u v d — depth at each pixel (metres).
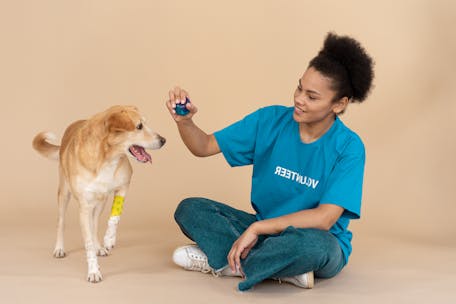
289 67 5.08
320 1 5.03
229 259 2.85
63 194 3.49
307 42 5.05
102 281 3.04
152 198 4.85
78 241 3.88
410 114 4.82
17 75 5.04
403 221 4.59
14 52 5.06
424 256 3.73
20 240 3.88
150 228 4.35
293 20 5.07
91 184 3.16
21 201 4.73
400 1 4.89
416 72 4.83
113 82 5.08
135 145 3.23
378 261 3.58
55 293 2.84
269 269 2.82
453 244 4.17
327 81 2.85
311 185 3.04
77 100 5.06
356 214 2.92
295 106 2.95
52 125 5.01
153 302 2.73
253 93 5.11
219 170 4.99
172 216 4.65
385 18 4.93
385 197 4.75
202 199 3.28
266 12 5.09
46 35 5.08
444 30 4.76
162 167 4.96
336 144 3.01
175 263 3.27
